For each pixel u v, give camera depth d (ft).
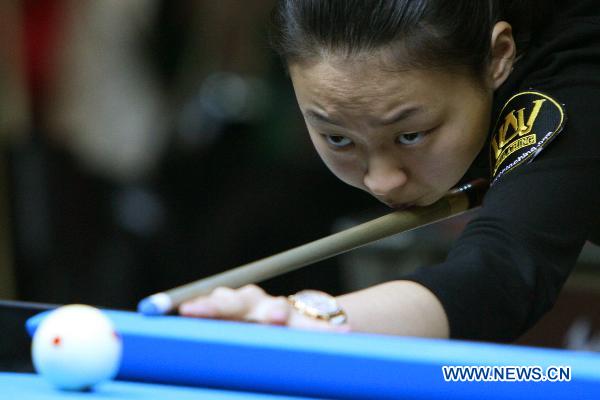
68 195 43.16
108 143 43.68
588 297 35.35
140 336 16.31
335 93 18.10
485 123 19.04
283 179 42.37
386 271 38.83
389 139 18.42
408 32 17.74
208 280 17.48
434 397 15.65
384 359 15.65
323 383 15.88
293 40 18.35
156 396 15.72
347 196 42.09
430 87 18.07
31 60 42.70
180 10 45.09
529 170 18.30
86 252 43.32
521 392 15.46
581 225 17.99
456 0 18.11
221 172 44.55
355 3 17.78
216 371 16.20
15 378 16.69
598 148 18.39
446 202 20.76
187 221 44.14
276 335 16.12
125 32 43.83
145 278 43.52
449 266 17.17
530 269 17.15
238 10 46.01
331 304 16.85
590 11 20.33
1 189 42.34
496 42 19.48
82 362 15.55
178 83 45.39
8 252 42.39
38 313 19.27
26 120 42.80
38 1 42.52
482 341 16.79
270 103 45.06
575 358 15.57
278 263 18.24
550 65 19.44
